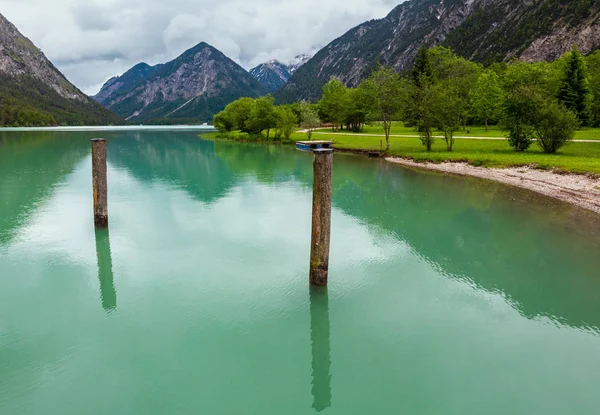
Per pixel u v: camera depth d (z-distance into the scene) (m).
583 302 11.57
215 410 7.34
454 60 101.81
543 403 7.48
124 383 8.09
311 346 9.43
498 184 28.89
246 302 11.57
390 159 44.88
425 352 9.17
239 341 9.65
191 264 14.41
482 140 53.22
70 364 8.69
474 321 10.55
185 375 8.36
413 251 15.80
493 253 15.51
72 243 16.56
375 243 16.73
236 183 31.42
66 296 11.95
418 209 22.77
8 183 30.52
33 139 90.94
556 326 10.28
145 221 19.91
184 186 30.02
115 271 13.78
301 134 87.50
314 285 11.90
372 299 11.77
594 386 7.95
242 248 16.09
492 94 69.06
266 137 83.00
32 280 13.02
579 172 27.33
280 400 7.62
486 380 8.18
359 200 25.34
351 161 44.28
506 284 12.78
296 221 20.06
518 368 8.55
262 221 20.03
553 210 21.41
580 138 48.12
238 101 107.12
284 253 15.52
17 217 20.25
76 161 45.84
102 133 138.00
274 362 8.85
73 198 25.12
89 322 10.46
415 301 11.65
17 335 9.82
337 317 10.74
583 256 15.05
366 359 8.95
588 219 19.58
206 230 18.50
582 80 68.06
